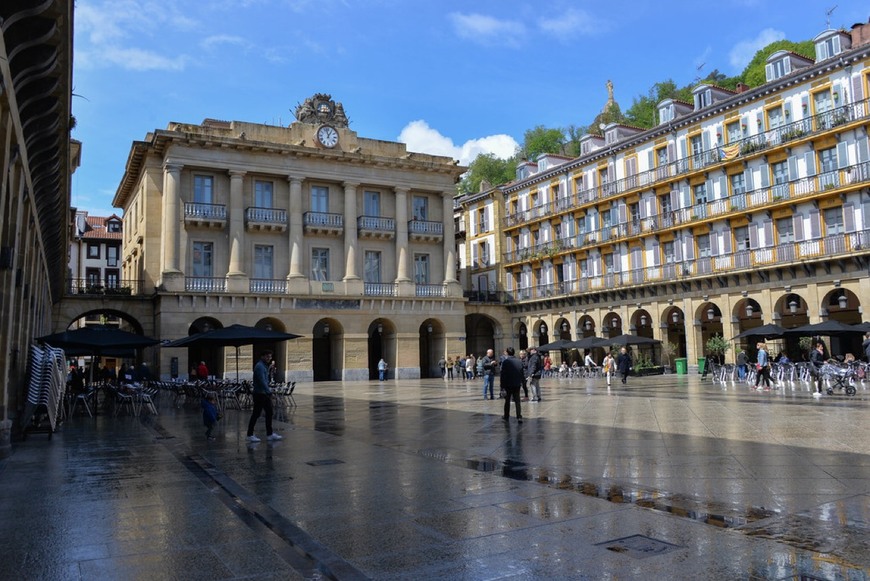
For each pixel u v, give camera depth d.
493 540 5.57
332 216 46.59
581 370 43.22
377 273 48.66
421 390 31.86
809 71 34.91
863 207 32.84
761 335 30.45
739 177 39.03
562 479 8.27
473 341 59.22
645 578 4.57
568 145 81.50
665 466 9.01
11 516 6.62
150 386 29.67
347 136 48.00
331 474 8.92
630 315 45.31
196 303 41.25
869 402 18.30
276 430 14.96
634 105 80.88
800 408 16.75
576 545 5.38
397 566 4.95
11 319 12.10
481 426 14.88
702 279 40.16
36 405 13.94
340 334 46.34
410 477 8.60
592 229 48.84
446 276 50.66
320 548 5.43
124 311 41.09
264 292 42.97
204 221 42.16
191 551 5.38
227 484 8.29
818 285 34.62
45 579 4.71
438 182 50.94
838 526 5.79
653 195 44.25
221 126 47.31
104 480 8.68
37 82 11.22
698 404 18.77
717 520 6.06
